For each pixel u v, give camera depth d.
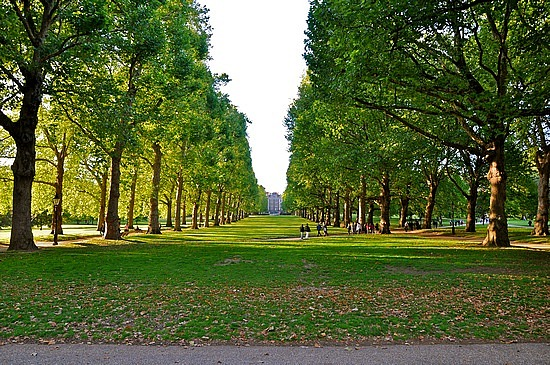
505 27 18.91
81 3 19.20
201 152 43.62
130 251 22.38
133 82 27.78
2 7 17.55
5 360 6.41
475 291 11.43
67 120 26.77
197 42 36.66
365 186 44.84
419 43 18.58
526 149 35.19
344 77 17.36
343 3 15.73
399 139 30.47
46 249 22.52
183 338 7.56
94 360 6.42
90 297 10.77
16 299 10.50
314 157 40.50
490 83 23.80
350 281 13.11
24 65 18.45
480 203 50.59
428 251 21.88
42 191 42.16
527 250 21.39
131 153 27.67
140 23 22.80
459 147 23.81
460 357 6.52
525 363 6.26
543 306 9.76
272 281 13.16
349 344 7.25
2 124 20.08
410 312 9.33
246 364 6.23
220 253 21.61
